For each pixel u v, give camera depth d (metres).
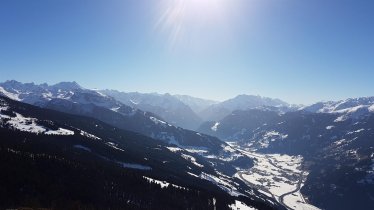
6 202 199.38
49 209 198.00
